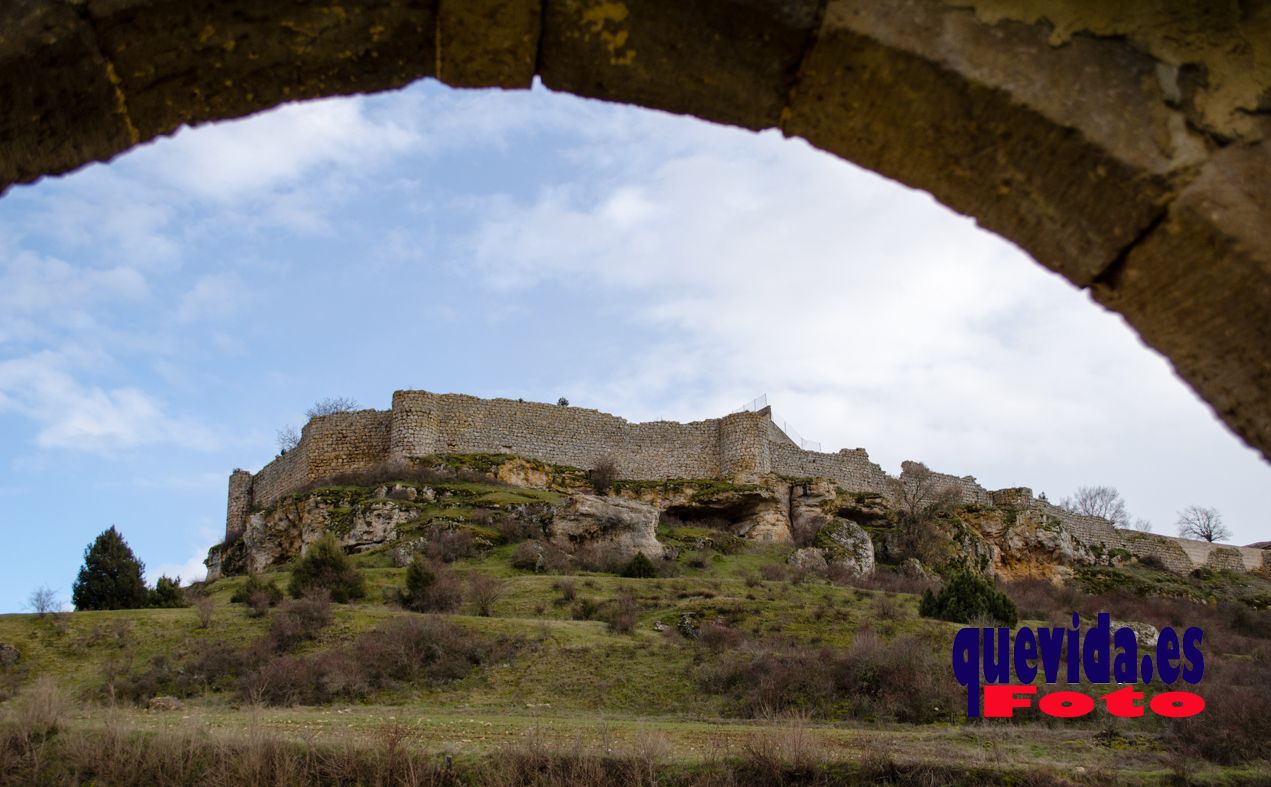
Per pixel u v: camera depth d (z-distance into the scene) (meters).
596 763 20.00
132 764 20.06
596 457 60.09
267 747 20.53
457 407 58.16
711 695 27.78
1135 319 4.89
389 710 25.98
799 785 19.88
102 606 39.75
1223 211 4.34
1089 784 19.75
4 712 22.91
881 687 27.61
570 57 4.89
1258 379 4.51
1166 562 67.69
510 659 30.31
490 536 46.62
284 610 33.84
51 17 4.28
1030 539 61.38
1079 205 4.69
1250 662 36.31
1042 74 4.51
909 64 4.56
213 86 4.79
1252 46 4.52
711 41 4.70
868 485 62.81
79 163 4.82
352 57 4.81
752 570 46.31
